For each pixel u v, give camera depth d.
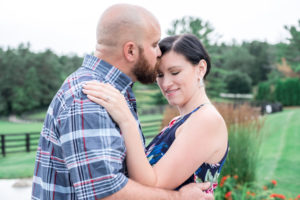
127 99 1.38
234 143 4.73
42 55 46.94
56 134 1.24
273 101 29.67
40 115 42.06
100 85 1.25
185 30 17.75
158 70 1.57
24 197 5.50
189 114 1.54
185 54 1.52
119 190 1.16
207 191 1.49
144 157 1.28
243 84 38.22
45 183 1.28
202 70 1.59
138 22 1.31
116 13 1.32
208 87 25.12
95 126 1.16
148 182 1.28
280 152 8.10
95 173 1.13
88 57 1.37
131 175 1.28
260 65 44.88
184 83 1.54
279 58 31.42
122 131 1.26
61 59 50.34
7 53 46.88
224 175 4.57
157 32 1.37
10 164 9.55
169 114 6.88
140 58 1.33
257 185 4.57
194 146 1.42
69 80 1.31
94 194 1.13
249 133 4.95
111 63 1.34
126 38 1.30
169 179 1.36
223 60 42.94
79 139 1.14
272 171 6.42
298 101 28.14
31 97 44.88
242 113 5.44
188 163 1.40
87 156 1.13
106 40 1.33
